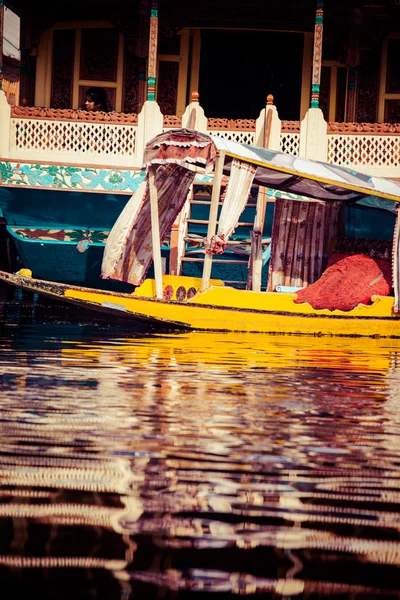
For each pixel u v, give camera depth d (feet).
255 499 17.58
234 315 59.77
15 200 79.92
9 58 120.26
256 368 40.11
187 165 59.26
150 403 28.91
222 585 13.16
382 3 88.69
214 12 93.15
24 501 16.89
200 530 15.53
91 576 13.34
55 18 96.07
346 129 79.10
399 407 29.63
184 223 75.61
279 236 71.82
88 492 17.66
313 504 17.33
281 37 98.37
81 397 29.63
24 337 52.19
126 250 62.08
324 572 13.73
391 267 65.00
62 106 98.99
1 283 97.25
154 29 79.87
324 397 31.63
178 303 58.90
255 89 99.25
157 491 17.92
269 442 23.13
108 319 63.52
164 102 98.94
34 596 12.55
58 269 82.17
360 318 61.62
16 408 27.02
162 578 13.35
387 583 13.34
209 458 21.04
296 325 60.75
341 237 70.59
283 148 79.15
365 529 15.83
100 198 79.82
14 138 78.95
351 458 21.45
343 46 95.81
